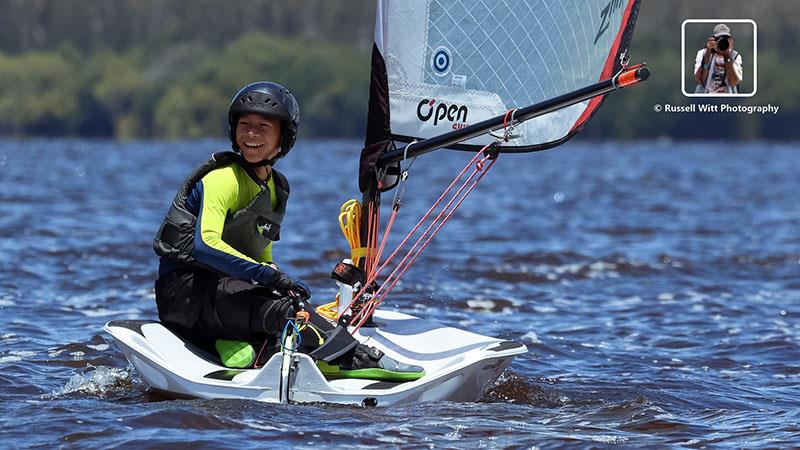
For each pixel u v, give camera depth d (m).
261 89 24.23
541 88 26.88
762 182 136.75
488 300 41.59
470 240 61.84
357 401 23.44
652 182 135.62
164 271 25.08
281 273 24.20
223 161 24.41
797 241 64.12
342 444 20.92
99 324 34.88
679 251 58.06
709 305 41.69
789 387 28.20
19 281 43.00
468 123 26.81
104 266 47.50
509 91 26.75
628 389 27.19
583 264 51.72
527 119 25.09
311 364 23.25
